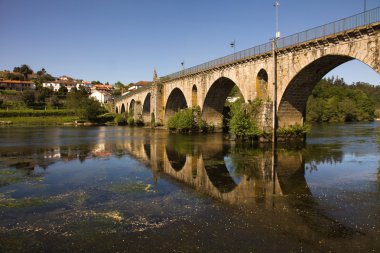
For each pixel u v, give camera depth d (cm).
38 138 5459
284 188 1983
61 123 11169
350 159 2970
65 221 1459
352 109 11669
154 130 7494
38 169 2673
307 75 3584
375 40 2612
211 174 2406
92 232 1333
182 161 2989
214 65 5453
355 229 1334
